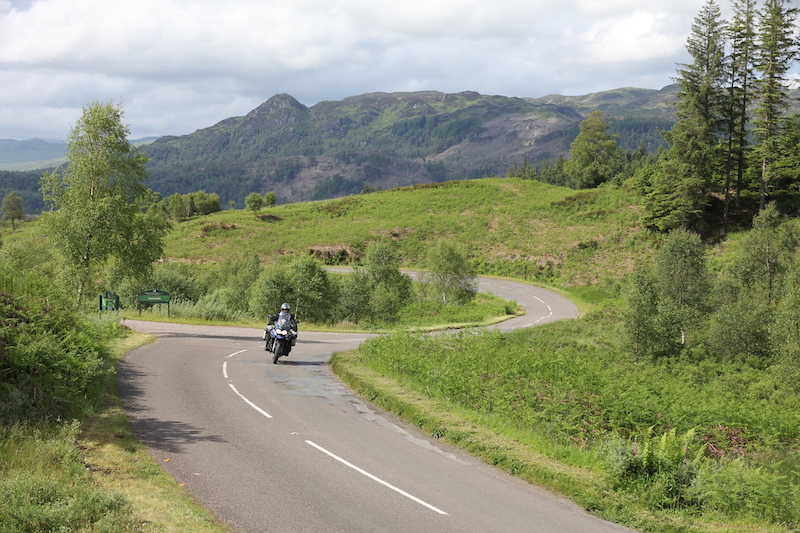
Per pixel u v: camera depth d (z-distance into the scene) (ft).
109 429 36.35
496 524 26.71
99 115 95.40
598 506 30.50
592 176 419.74
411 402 50.16
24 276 59.11
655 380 90.79
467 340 93.76
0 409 33.91
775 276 145.28
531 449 39.37
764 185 248.73
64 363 41.55
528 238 310.04
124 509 23.52
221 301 192.65
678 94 262.67
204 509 25.53
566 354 89.15
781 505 32.35
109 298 94.94
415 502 28.76
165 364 64.13
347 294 183.52
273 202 617.62
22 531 20.39
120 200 95.45
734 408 70.03
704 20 258.98
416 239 329.11
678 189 252.83
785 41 246.88
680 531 28.30
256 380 58.70
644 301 121.08
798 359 98.58
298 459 34.30
